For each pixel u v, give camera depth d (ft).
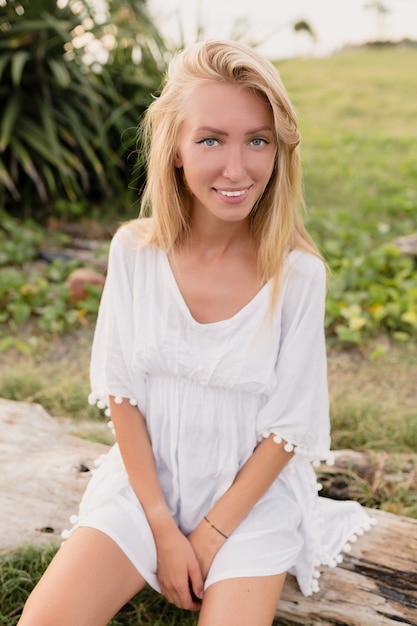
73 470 7.58
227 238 5.89
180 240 6.02
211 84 5.24
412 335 12.21
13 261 14.99
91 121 17.66
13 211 17.93
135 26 18.49
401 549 6.55
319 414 5.98
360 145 25.49
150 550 5.77
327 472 8.16
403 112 32.32
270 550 5.67
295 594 6.33
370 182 20.75
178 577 5.67
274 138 5.41
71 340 12.25
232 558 5.58
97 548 5.49
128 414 6.15
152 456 6.11
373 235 15.99
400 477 8.20
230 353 5.71
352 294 12.84
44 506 7.19
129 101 18.48
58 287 13.42
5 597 6.64
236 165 5.26
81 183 18.86
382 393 10.50
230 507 5.77
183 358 5.82
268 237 5.71
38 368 11.13
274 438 5.82
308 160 23.30
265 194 5.75
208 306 5.92
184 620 6.40
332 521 6.63
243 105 5.22
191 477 5.93
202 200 5.53
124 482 6.11
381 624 6.10
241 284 5.89
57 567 5.38
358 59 51.72
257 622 5.30
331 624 6.24
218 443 5.89
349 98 35.70
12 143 16.84
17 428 8.36
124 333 6.07
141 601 6.61
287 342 5.86
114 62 18.53
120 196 18.83
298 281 5.81
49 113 17.15
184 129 5.44
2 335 12.28
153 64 18.95
